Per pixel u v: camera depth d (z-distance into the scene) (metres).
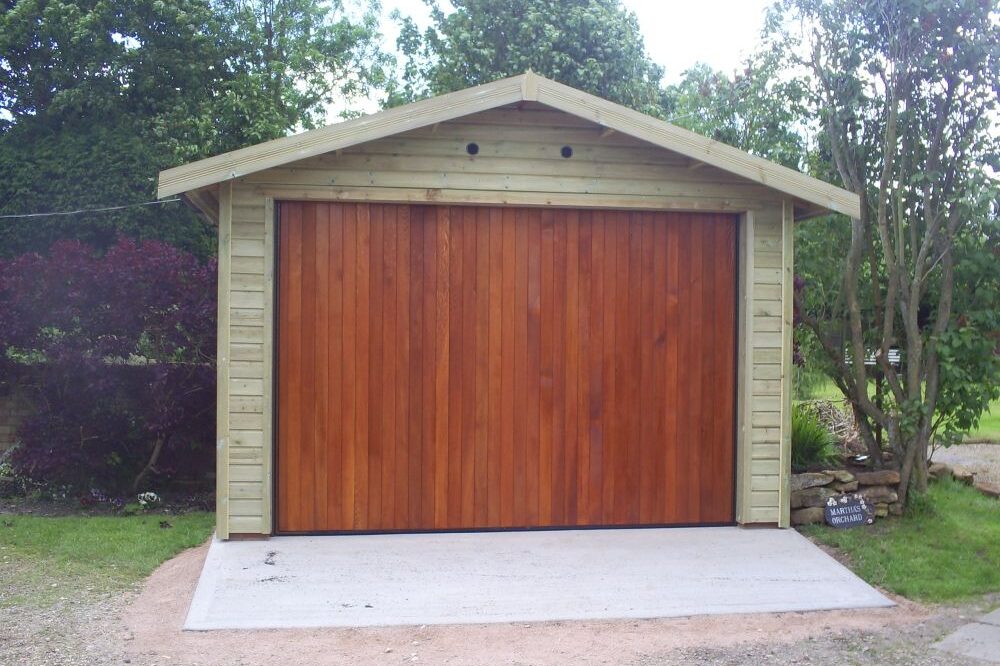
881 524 7.43
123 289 8.62
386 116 6.34
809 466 8.10
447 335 6.85
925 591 6.00
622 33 19.56
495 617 5.43
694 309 7.13
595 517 7.01
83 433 9.12
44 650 4.91
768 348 7.09
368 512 6.79
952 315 7.84
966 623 5.46
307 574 6.00
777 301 7.09
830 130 7.81
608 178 6.92
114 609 5.65
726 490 7.16
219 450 6.59
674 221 7.11
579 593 5.80
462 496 6.87
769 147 8.72
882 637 5.23
